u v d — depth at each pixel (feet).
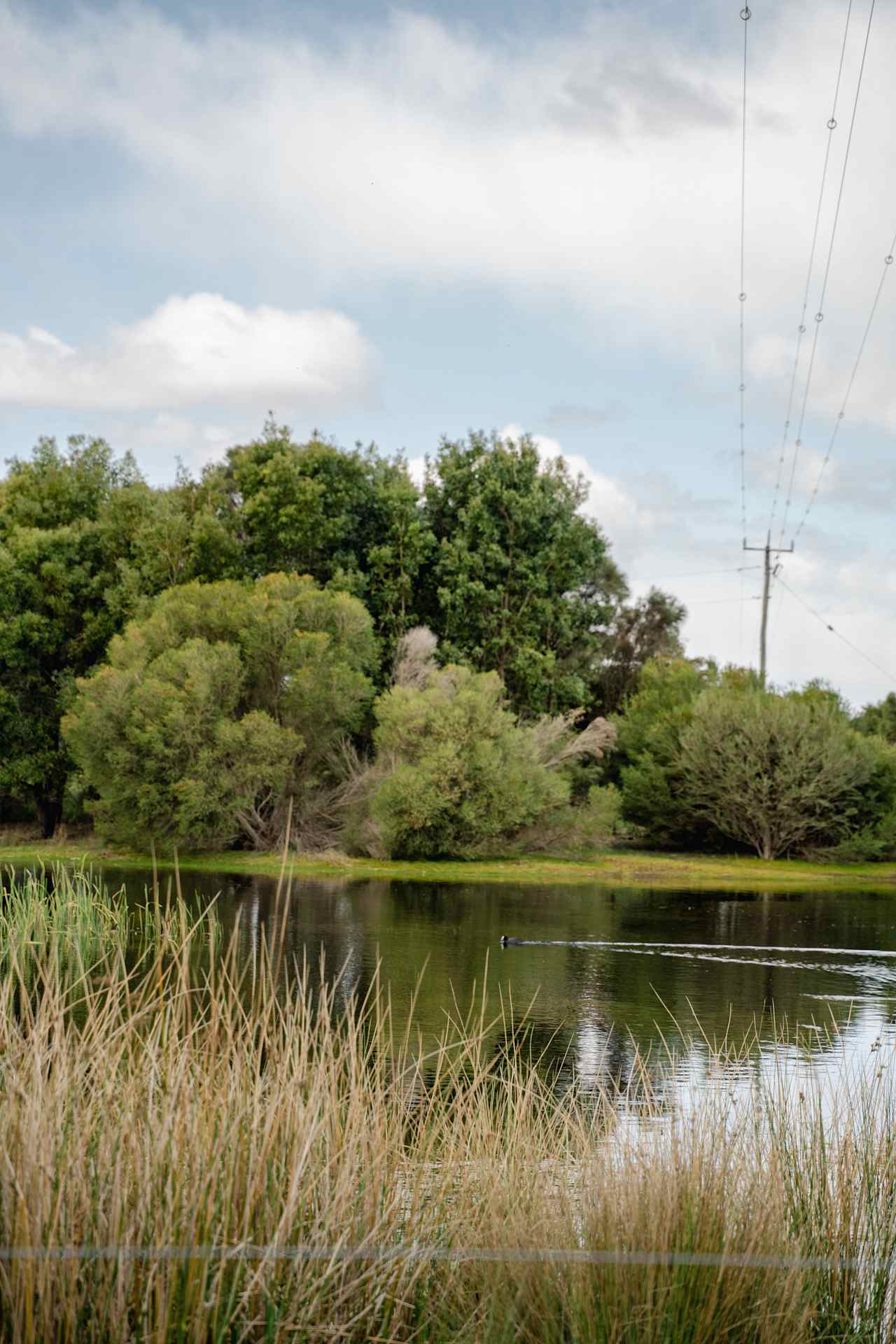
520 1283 12.28
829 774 121.29
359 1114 14.60
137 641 111.24
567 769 133.08
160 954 15.28
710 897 87.71
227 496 146.61
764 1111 19.36
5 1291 10.35
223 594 117.39
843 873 117.39
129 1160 11.94
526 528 146.00
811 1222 15.25
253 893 77.10
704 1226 13.05
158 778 106.11
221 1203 11.75
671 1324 11.73
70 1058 13.34
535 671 141.69
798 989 45.88
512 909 74.23
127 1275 10.71
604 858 120.78
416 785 105.70
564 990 44.24
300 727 113.80
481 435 151.53
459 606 140.36
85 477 143.74
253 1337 11.10
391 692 115.75
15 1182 10.89
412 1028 35.53
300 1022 15.99
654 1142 15.61
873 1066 30.35
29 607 129.08
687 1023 38.17
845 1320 13.73
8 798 145.48
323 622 117.39
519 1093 18.65
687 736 126.21
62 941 36.68
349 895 79.46
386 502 143.64
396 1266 12.74
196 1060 14.08
